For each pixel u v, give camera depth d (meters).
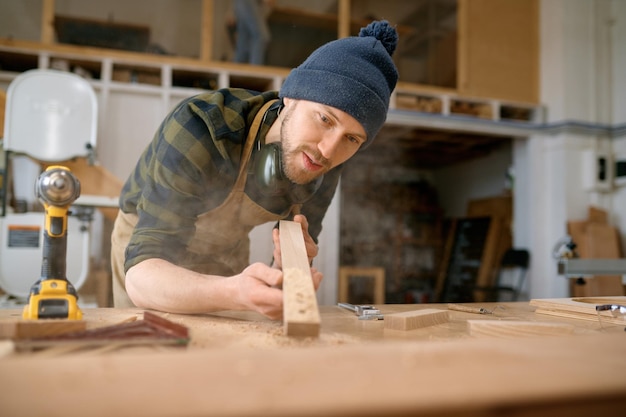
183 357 0.44
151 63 4.47
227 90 1.26
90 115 3.54
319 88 1.05
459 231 6.59
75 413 0.30
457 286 6.34
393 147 6.82
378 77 1.09
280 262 1.00
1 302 3.04
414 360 0.44
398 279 6.60
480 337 0.84
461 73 5.46
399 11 5.61
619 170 5.54
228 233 1.34
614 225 5.61
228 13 5.05
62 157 3.45
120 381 0.37
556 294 5.37
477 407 0.34
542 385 0.37
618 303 1.23
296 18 5.25
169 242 1.09
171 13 5.19
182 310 0.99
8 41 4.15
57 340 0.63
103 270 4.02
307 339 0.75
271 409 0.31
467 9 5.52
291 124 1.09
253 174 1.20
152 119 4.43
